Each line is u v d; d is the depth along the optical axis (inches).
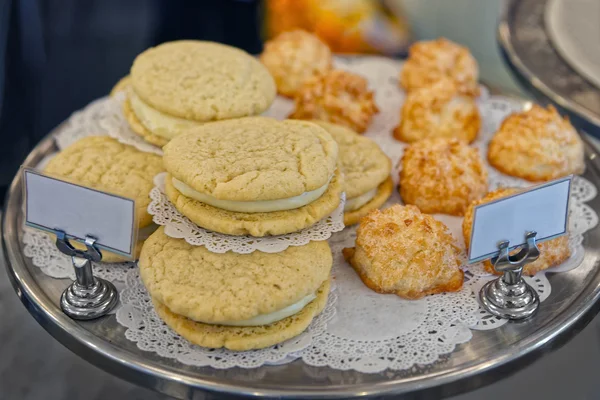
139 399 15.7
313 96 21.3
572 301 16.2
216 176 16.2
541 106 21.8
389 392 14.5
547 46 23.0
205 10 30.0
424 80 23.0
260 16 30.3
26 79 26.7
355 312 16.2
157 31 29.5
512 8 25.0
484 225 15.7
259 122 18.2
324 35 29.5
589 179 19.6
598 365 15.9
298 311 15.8
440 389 14.6
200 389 14.5
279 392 14.4
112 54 28.5
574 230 18.0
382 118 22.5
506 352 15.1
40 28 26.5
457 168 18.9
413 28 29.6
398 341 15.6
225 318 15.2
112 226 15.6
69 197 15.6
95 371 16.5
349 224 18.4
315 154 17.0
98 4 28.7
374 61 25.1
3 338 17.7
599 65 22.1
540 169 19.7
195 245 16.5
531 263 16.9
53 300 16.2
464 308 16.3
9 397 16.8
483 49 28.8
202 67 19.9
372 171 18.6
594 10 24.7
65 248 16.0
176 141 17.3
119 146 19.3
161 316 15.7
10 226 17.8
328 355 15.3
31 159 19.8
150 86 19.1
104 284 16.4
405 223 16.9
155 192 17.4
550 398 15.2
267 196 16.1
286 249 16.4
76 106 27.0
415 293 16.5
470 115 21.2
